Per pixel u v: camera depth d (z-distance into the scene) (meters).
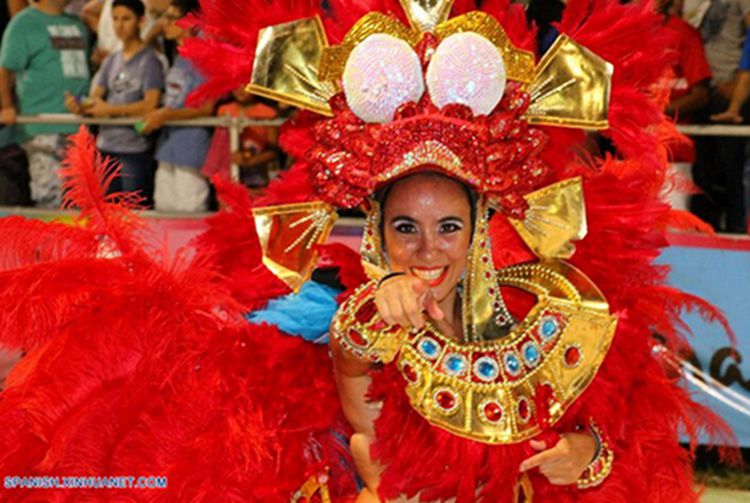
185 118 6.00
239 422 2.65
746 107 5.59
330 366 2.80
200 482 2.61
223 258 2.92
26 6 6.89
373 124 2.52
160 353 2.66
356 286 2.64
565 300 2.75
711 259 5.23
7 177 6.51
